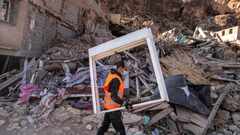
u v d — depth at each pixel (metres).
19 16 9.54
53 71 9.16
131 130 5.91
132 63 9.33
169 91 6.99
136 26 28.05
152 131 6.13
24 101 7.14
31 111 6.61
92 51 5.68
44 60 9.80
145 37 5.19
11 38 9.21
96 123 6.14
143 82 8.20
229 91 9.09
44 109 6.62
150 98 6.82
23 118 6.23
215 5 36.28
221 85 9.75
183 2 36.47
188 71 10.30
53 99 7.04
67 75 8.50
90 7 17.84
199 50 15.62
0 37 8.76
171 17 36.31
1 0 8.85
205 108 7.04
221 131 7.05
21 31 9.61
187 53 13.34
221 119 7.48
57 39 12.98
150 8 36.00
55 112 6.58
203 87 7.82
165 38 20.91
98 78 7.73
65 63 9.37
